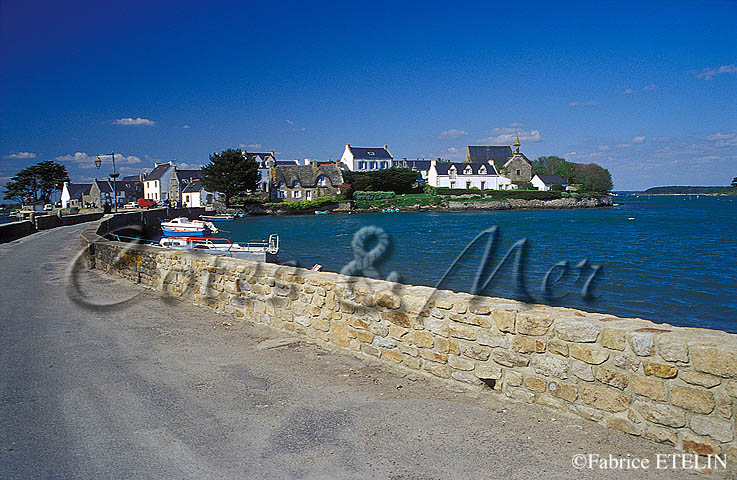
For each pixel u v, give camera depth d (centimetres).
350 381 568
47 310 940
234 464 389
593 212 8588
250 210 8469
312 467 385
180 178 10962
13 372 597
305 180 10050
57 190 10819
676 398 385
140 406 498
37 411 485
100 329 802
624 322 441
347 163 12312
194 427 452
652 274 2300
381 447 414
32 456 399
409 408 491
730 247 3338
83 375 587
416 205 9112
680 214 7800
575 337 446
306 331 740
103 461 392
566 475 365
